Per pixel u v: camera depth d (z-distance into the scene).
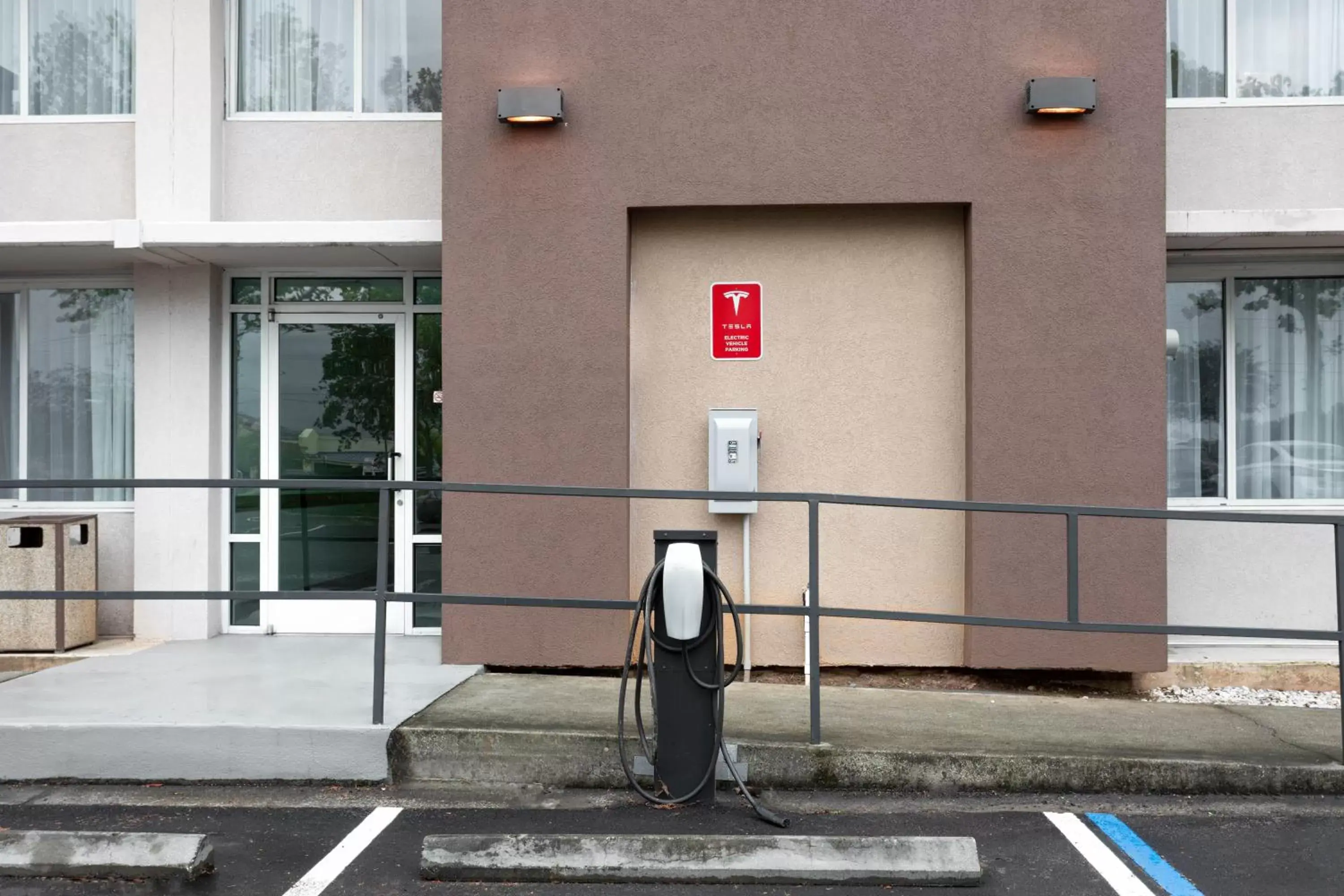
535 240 6.23
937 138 6.16
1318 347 6.97
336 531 7.16
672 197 6.21
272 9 7.00
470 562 6.23
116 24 7.10
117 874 3.76
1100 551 6.11
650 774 4.64
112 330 7.36
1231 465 6.91
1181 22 6.78
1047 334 6.13
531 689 5.73
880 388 6.42
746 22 6.20
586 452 6.20
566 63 6.23
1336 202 6.69
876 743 4.81
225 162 6.92
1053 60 6.13
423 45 6.97
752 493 4.68
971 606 6.19
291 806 4.50
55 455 7.37
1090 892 3.67
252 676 5.90
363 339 7.18
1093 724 5.25
